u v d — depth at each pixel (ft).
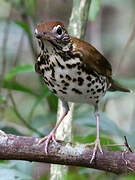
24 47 58.18
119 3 57.88
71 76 32.30
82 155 28.53
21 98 55.77
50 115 39.52
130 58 59.52
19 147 28.48
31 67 36.96
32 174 38.88
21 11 46.24
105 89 35.96
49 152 28.55
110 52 57.88
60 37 31.58
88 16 39.27
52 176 33.04
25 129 47.62
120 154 28.50
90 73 32.91
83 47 32.96
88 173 38.29
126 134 38.58
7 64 53.72
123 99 56.24
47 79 33.22
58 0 55.21
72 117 36.19
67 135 34.55
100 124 38.19
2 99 37.93
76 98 33.78
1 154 28.58
